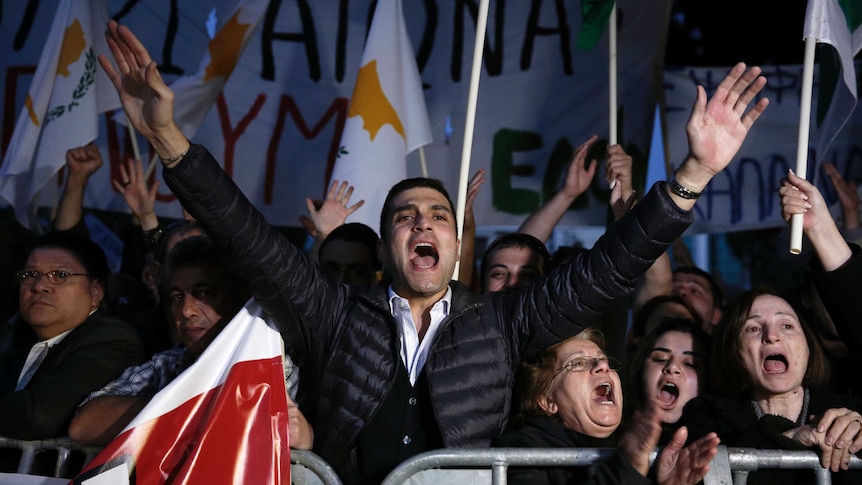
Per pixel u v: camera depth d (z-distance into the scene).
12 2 5.98
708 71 6.08
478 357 2.84
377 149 4.54
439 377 2.79
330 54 5.91
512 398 2.95
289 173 5.82
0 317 4.24
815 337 3.16
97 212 7.89
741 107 2.78
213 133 5.84
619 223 2.84
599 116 5.74
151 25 5.99
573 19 5.81
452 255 2.98
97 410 2.95
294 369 3.05
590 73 5.77
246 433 2.70
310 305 2.88
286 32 5.93
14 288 4.26
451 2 5.91
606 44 5.77
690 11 9.30
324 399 2.84
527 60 5.82
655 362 3.52
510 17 5.86
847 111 3.59
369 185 4.50
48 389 3.08
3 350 3.93
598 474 2.52
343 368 2.84
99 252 3.60
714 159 2.75
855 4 3.63
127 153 5.83
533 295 2.93
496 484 2.57
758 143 5.96
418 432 2.77
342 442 2.78
